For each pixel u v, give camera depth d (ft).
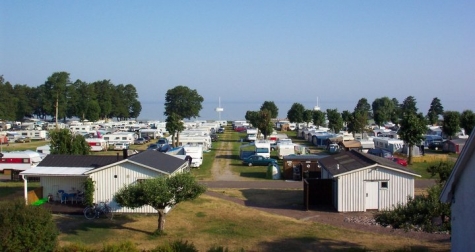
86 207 87.71
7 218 52.01
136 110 539.29
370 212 91.71
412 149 165.37
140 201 73.31
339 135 222.69
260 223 82.84
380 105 515.50
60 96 402.52
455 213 47.96
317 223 83.25
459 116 213.25
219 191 113.91
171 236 73.72
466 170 45.47
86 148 132.26
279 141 202.08
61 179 96.22
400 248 62.03
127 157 94.38
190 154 157.38
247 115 383.65
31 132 273.54
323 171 111.24
